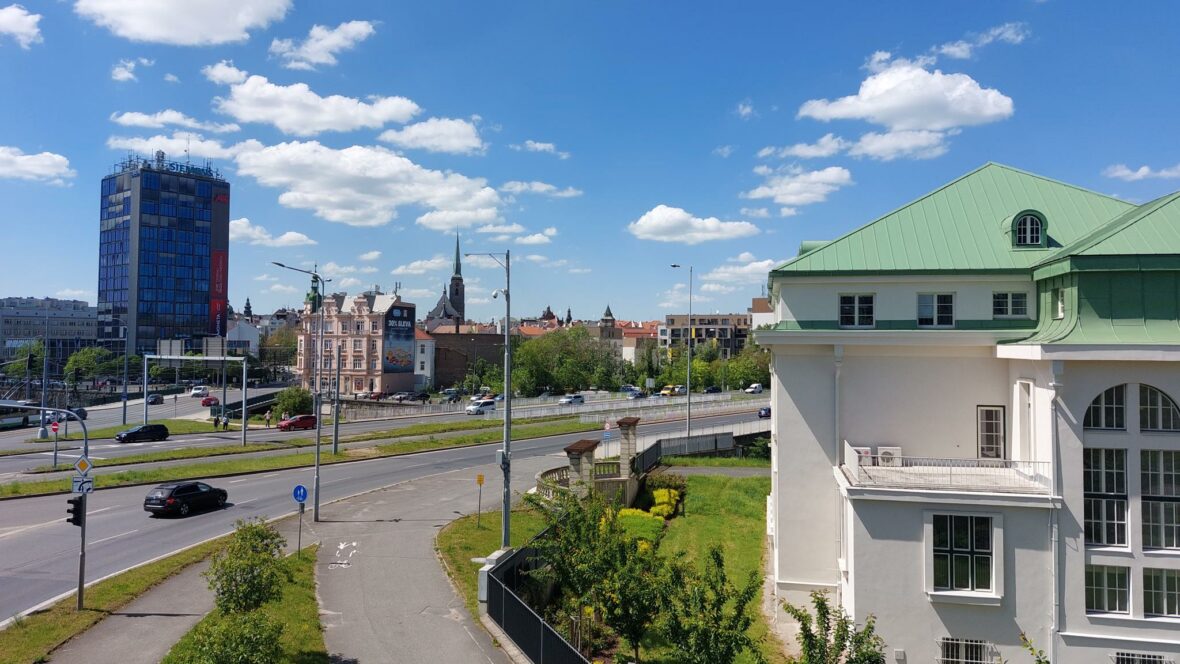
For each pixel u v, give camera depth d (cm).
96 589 2383
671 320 19238
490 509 3756
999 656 2014
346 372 12825
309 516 3591
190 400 11762
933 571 2052
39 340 16562
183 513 3569
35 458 5469
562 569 2142
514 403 9700
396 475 4881
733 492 4591
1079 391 2039
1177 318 2073
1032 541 2020
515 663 1980
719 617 1695
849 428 2533
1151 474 2016
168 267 18112
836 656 1602
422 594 2473
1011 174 2855
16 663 1816
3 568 2655
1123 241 2122
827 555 2538
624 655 1923
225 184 19188
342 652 2008
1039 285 2447
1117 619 1980
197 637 1495
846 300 2605
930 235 2664
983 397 2455
